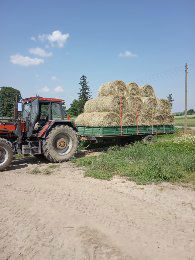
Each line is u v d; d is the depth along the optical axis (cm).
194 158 918
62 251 417
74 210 565
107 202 609
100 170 866
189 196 644
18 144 1006
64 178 816
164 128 1514
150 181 750
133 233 469
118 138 1403
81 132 1329
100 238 453
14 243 441
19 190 702
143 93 1434
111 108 1259
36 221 516
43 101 1069
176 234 466
